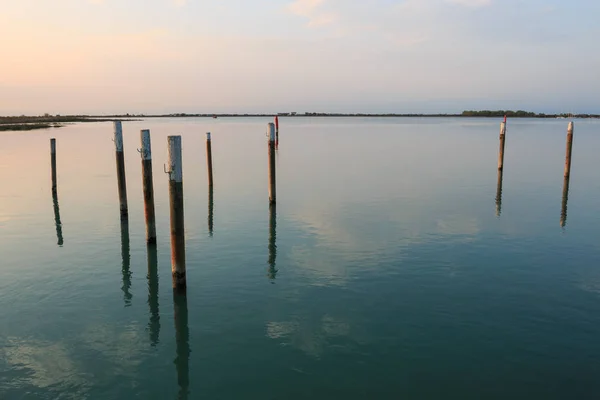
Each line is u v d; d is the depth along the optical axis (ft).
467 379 24.20
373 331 29.12
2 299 34.45
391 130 309.01
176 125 425.28
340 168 106.83
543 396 22.86
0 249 45.88
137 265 41.86
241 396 23.11
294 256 43.27
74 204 66.59
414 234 50.34
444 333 28.81
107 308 33.12
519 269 39.60
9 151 142.31
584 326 29.58
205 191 77.92
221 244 47.24
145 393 23.38
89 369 25.46
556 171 100.73
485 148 158.81
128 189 79.00
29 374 24.88
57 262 42.39
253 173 99.96
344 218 58.08
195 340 28.43
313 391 23.39
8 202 67.77
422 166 110.01
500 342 27.71
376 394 23.09
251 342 28.04
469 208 63.87
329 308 32.45
